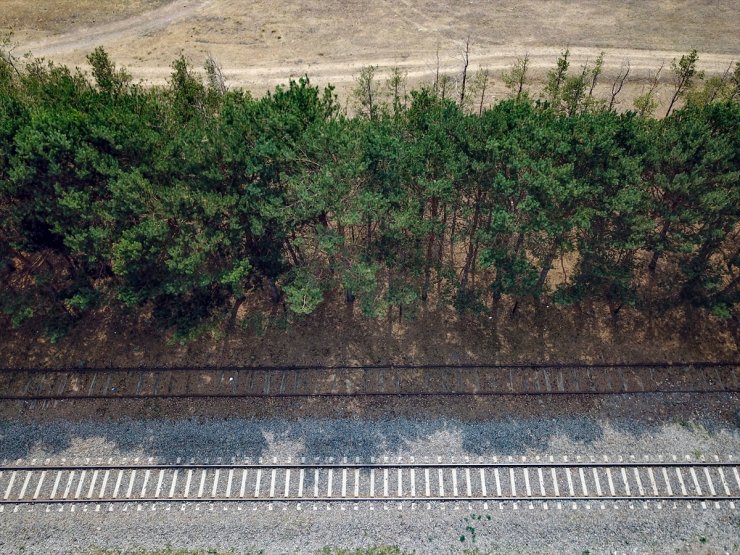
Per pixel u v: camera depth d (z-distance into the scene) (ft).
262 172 100.37
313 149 97.25
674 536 101.04
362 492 106.73
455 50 214.07
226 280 101.55
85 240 100.83
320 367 124.26
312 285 107.34
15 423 116.47
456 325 130.62
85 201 98.68
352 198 99.09
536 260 132.77
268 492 106.93
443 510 104.53
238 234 104.58
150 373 123.34
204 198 97.81
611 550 99.86
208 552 100.48
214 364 124.77
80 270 117.60
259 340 128.26
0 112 103.55
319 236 102.58
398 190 101.60
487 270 140.46
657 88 192.95
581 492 105.91
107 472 109.50
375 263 109.40
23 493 107.04
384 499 105.60
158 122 110.01
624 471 108.47
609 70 200.85
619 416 116.47
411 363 124.77
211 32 227.40
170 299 117.19
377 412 117.80
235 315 132.26
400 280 123.65
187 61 207.82
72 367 124.16
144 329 129.59
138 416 117.39
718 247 119.34
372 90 185.78
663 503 104.53
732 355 124.77
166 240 102.73
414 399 119.65
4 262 108.06
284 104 107.86
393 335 129.08
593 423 115.34
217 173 98.53
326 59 211.61
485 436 113.60
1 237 107.96
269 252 112.78
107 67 144.25
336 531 102.42
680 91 170.30
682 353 125.39
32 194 102.22
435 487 107.14
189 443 113.19
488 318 131.64
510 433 114.01
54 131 97.40
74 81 132.36
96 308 130.82
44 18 233.96
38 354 125.90
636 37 218.59
